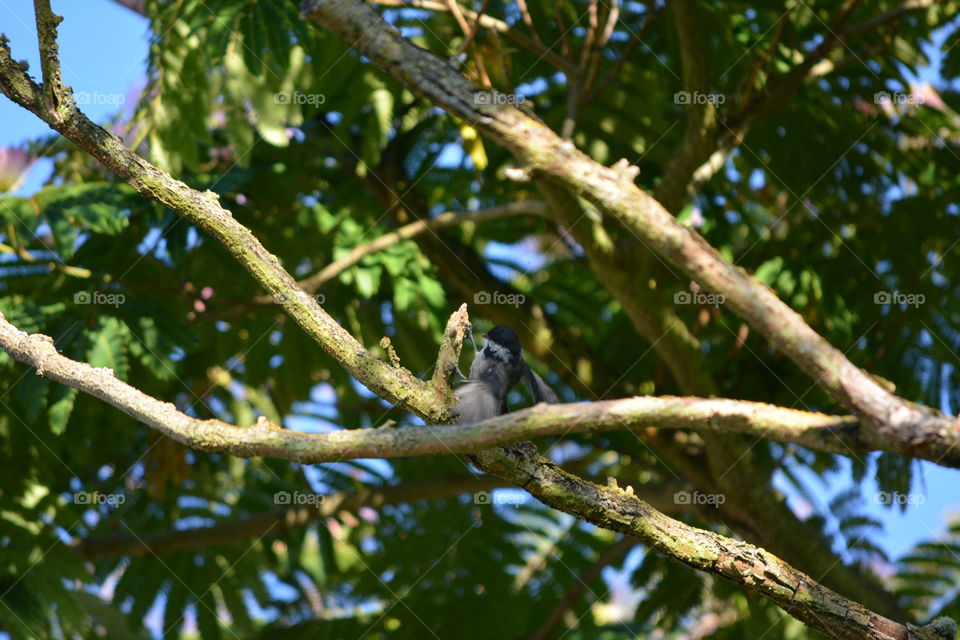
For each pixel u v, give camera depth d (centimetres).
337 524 1216
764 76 1074
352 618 1203
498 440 465
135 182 514
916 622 1099
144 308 976
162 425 493
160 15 995
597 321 1238
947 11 1103
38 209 937
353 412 1189
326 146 1145
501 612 1198
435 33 1072
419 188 1151
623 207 622
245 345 1118
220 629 1127
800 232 1172
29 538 1006
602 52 1030
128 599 1114
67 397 905
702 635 1205
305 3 665
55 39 508
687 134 959
